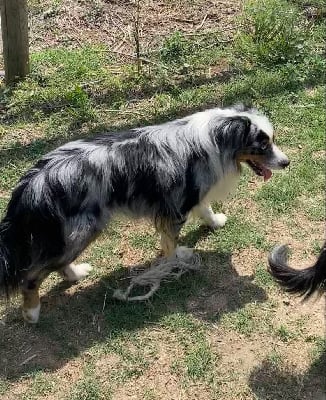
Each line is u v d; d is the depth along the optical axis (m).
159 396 1.47
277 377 1.49
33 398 1.47
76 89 2.36
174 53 2.68
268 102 2.39
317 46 2.72
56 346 1.58
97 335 1.61
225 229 1.90
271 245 1.84
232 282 1.74
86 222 1.55
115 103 2.40
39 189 1.50
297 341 1.57
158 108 2.38
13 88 2.48
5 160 2.15
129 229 1.91
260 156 1.69
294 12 2.85
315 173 2.07
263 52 2.63
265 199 1.98
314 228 1.89
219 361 1.53
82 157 1.55
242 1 3.05
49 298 1.71
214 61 2.64
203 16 2.96
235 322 1.62
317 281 1.44
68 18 2.93
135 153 1.59
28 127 2.30
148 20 2.93
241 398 1.46
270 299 1.68
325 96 2.41
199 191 1.68
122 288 1.73
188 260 1.78
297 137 2.22
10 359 1.56
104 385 1.49
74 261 1.75
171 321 1.63
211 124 1.65
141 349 1.57
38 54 2.66
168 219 1.69
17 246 1.51
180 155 1.62
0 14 2.53
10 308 1.67
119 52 2.71
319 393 1.46
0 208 1.96
